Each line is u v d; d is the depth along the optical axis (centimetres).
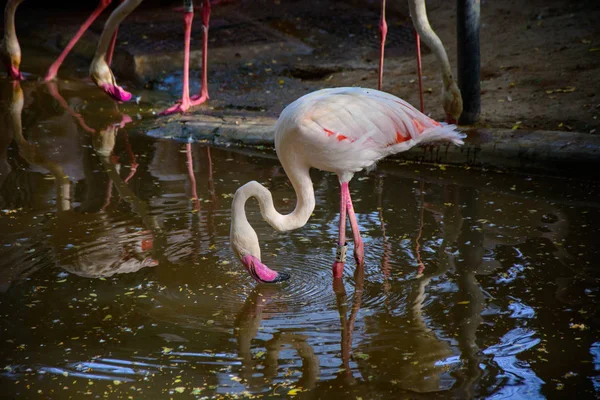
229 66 1753
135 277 802
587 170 1069
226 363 636
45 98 1592
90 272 813
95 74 1305
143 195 1052
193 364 635
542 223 924
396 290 768
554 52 1602
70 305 740
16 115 1466
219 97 1586
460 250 855
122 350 658
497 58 1625
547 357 630
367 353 647
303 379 609
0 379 614
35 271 813
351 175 804
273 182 1112
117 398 586
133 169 1175
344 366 628
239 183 1108
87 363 637
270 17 2094
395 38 1911
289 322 708
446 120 1185
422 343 661
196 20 2092
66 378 614
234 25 2033
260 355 649
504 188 1066
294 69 1733
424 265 822
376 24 2028
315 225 947
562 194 1029
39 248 872
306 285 787
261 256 855
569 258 820
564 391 581
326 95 787
